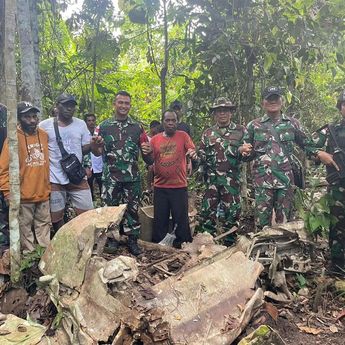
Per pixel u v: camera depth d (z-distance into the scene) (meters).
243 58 7.34
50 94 9.93
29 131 4.83
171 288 3.51
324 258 5.53
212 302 3.46
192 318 3.28
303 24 6.77
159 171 5.74
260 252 4.43
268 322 3.95
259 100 7.60
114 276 3.40
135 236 5.54
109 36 9.45
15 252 4.38
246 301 3.57
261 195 5.08
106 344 3.16
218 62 7.50
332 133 5.05
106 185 5.51
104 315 3.28
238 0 7.14
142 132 5.62
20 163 4.77
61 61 10.89
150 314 3.15
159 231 5.87
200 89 7.95
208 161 5.88
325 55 7.55
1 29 7.45
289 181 5.04
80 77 10.76
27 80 6.79
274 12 6.83
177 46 9.05
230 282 3.70
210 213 5.91
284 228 4.52
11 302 4.26
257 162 5.13
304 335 3.91
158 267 4.12
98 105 10.84
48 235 5.07
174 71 10.12
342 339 3.87
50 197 5.18
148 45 10.12
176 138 5.73
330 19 6.96
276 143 5.05
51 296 3.69
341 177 4.99
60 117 5.20
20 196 4.70
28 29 6.76
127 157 5.48
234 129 5.78
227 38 7.07
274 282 4.34
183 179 5.77
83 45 9.88
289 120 5.14
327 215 4.98
